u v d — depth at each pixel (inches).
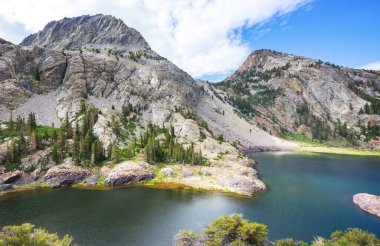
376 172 4936.0
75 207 2815.0
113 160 4382.4
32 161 3993.6
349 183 4037.9
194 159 4653.1
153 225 2341.3
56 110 6417.3
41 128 5260.8
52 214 2605.8
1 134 4584.2
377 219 2571.4
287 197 3267.7
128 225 2341.3
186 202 3009.4
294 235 2188.7
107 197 3191.4
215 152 5497.1
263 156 7214.6
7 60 6870.1
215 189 3550.7
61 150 4212.6
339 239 1573.6
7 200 3043.8
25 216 2544.3
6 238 1311.5
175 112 7598.4
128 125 6363.2
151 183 3846.0
